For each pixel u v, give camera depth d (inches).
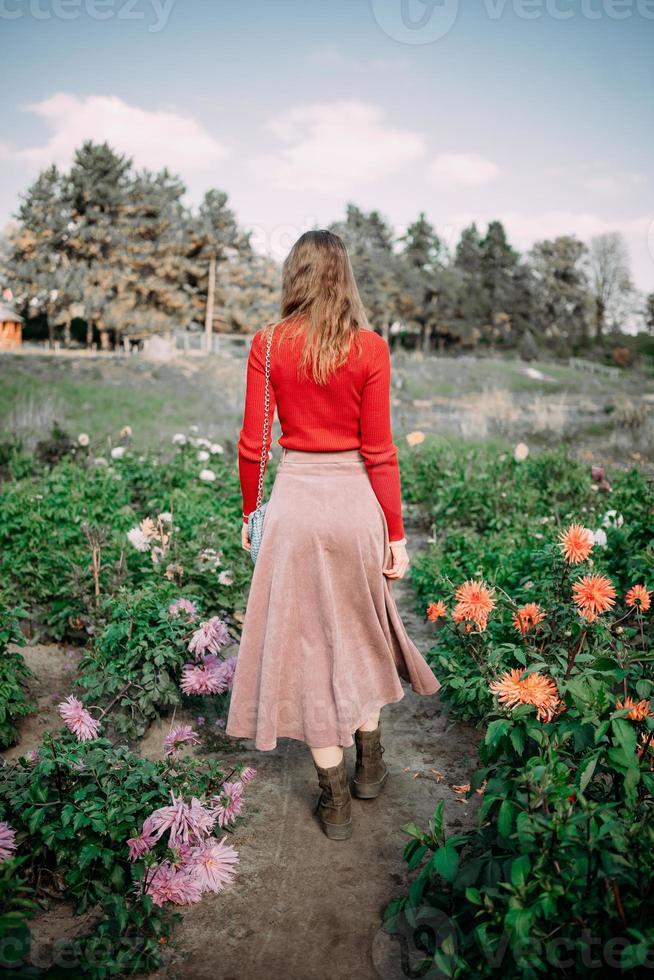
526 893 62.7
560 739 76.0
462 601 100.4
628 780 67.0
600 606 90.6
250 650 90.0
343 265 86.1
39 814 79.4
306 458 88.0
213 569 152.9
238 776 100.9
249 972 73.0
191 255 1195.3
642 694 81.9
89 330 1160.2
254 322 1272.1
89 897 79.4
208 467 276.8
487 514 234.7
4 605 130.1
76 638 153.6
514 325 1755.7
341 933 78.0
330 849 91.9
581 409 594.2
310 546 86.6
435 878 79.0
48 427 512.1
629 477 240.4
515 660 113.6
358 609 89.4
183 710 127.3
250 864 89.2
